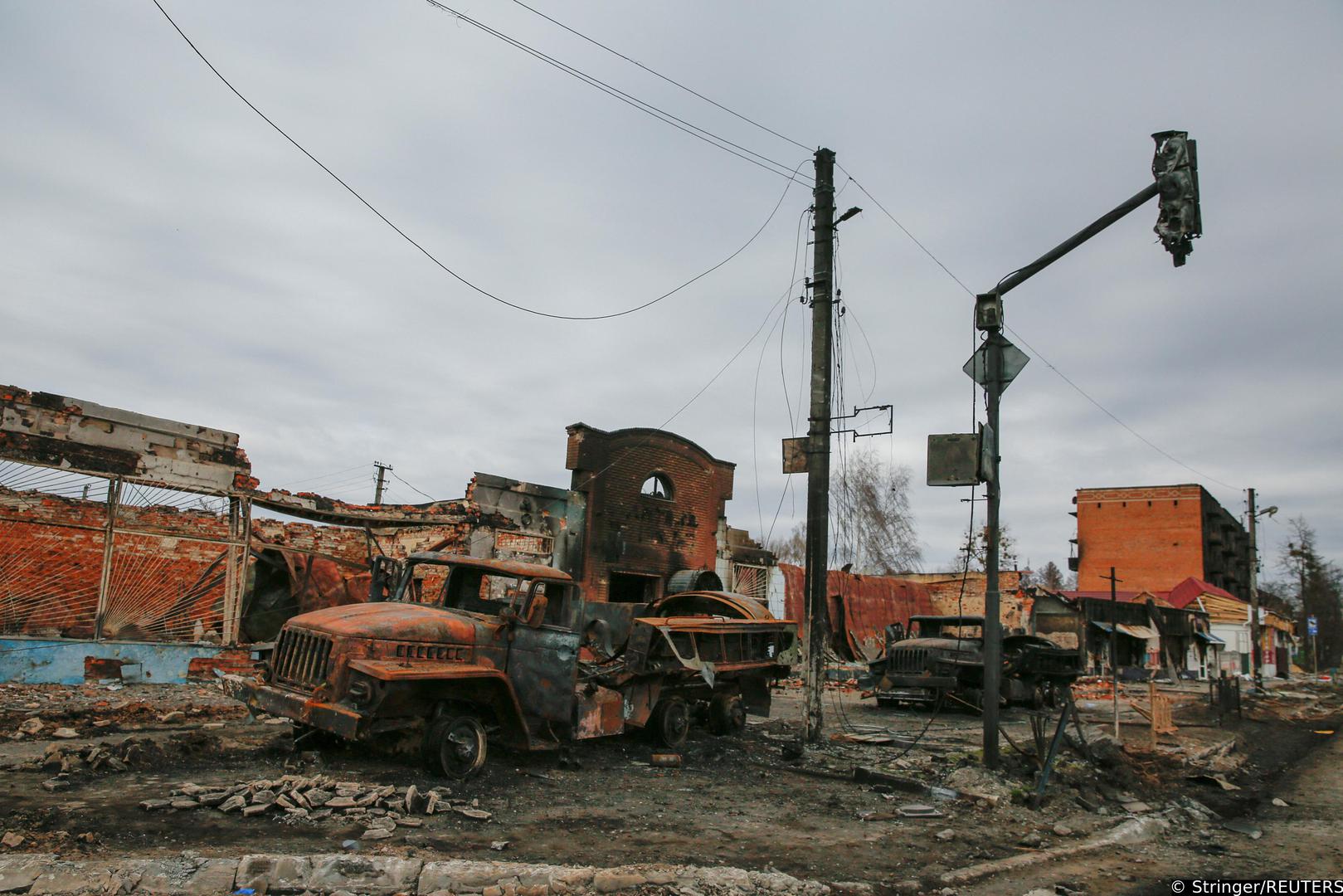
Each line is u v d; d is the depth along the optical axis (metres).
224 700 12.37
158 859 4.85
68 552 14.35
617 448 23.05
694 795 8.29
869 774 9.30
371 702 7.28
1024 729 14.80
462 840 5.96
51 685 12.48
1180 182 8.36
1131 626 36.56
